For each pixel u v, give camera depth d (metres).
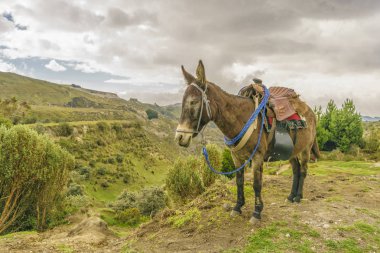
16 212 18.62
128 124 136.12
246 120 5.10
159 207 30.64
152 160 118.44
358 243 4.84
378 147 31.52
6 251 5.54
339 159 26.56
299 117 5.84
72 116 151.38
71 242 6.34
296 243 4.81
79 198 31.62
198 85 4.77
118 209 31.03
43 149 18.00
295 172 6.89
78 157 90.38
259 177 5.30
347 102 34.78
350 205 6.61
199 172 19.38
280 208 6.29
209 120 4.84
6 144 16.31
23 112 97.06
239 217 5.79
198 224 5.86
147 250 5.12
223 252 4.69
